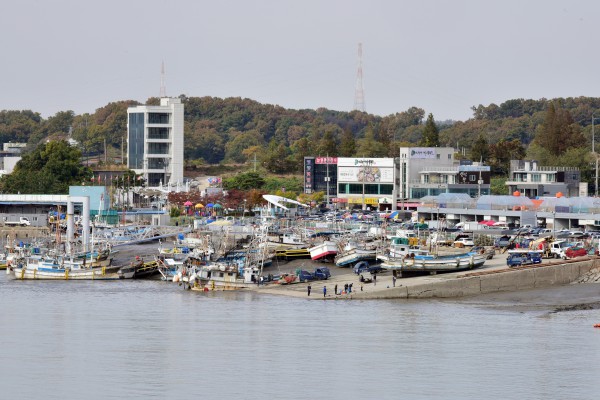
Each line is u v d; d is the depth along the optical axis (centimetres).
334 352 18962
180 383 16900
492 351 18988
